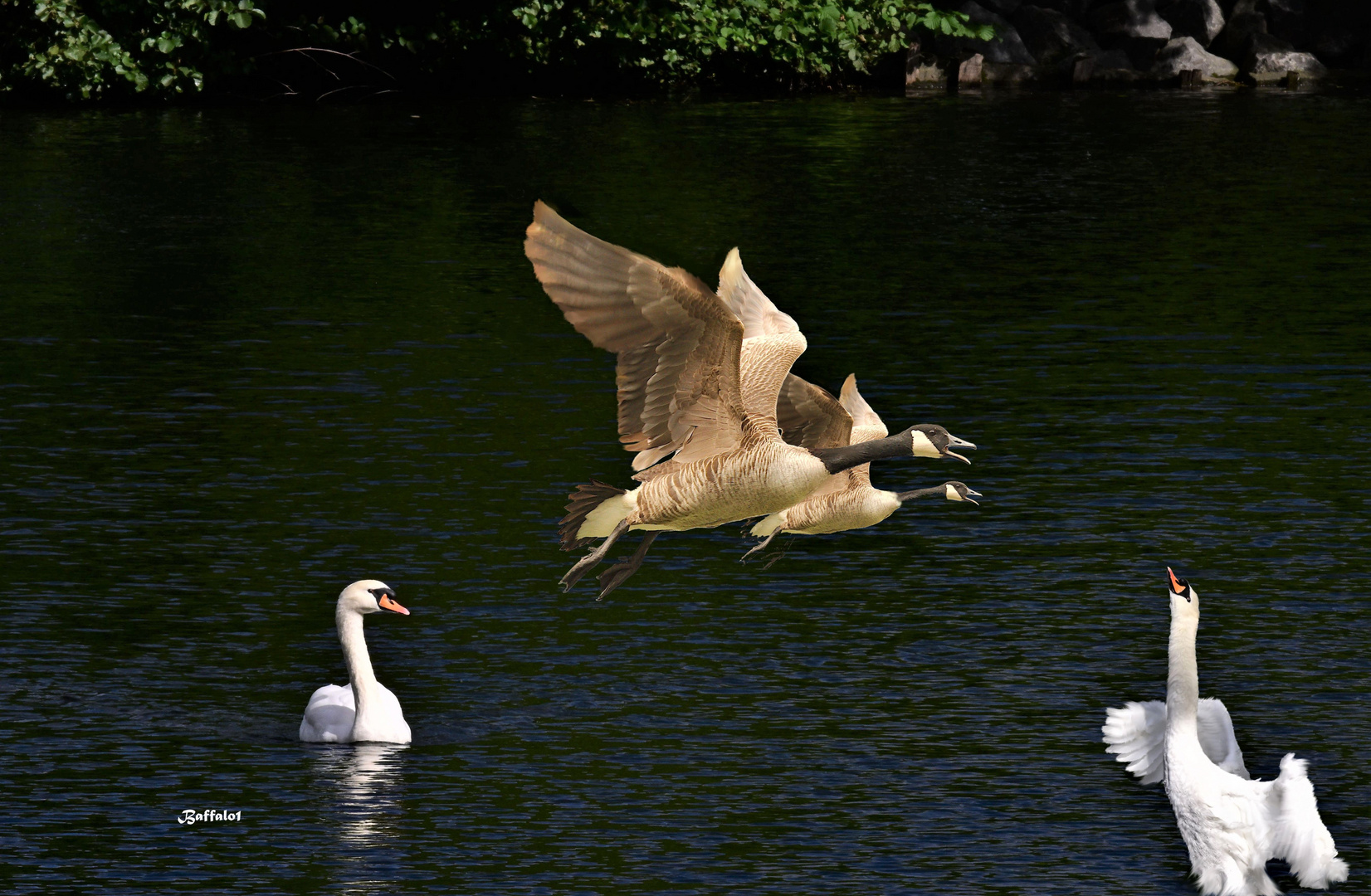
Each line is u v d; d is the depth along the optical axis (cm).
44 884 1006
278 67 4525
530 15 4403
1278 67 5169
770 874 1023
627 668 1312
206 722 1222
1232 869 973
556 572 1495
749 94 4694
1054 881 1018
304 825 1080
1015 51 5125
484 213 3062
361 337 2273
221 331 2291
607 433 1875
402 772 1153
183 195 3198
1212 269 2703
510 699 1257
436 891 1002
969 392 2031
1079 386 2064
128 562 1497
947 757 1172
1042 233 2955
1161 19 5284
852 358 2162
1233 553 1539
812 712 1235
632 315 766
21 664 1301
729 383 814
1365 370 2142
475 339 2272
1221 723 1027
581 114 4228
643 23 4434
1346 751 1169
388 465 1762
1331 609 1410
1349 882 1031
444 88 4612
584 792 1122
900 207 3147
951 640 1362
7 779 1131
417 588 1451
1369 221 3075
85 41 4106
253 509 1630
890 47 4759
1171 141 3953
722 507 841
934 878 1021
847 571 1523
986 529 1616
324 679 1294
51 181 3309
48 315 2358
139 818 1088
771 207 3105
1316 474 1752
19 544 1531
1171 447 1841
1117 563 1520
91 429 1872
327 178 3372
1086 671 1300
